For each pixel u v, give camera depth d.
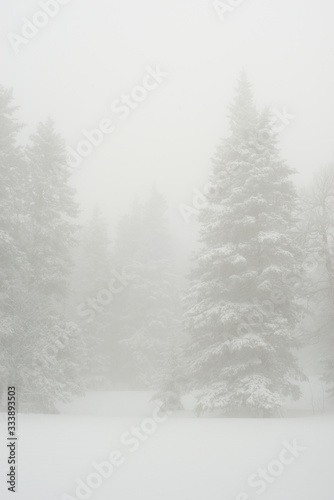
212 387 18.53
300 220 21.25
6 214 21.08
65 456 8.90
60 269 24.89
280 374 18.91
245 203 19.39
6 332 18.31
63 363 22.39
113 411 25.22
